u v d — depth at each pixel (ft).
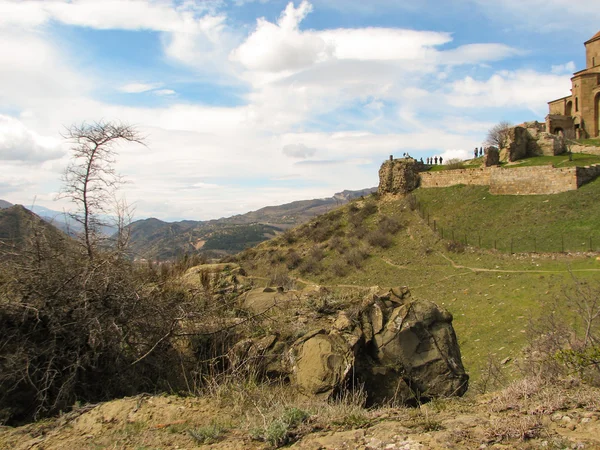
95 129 25.66
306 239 196.34
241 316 28.84
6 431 18.63
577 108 227.20
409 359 24.91
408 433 15.28
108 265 23.95
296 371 22.95
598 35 226.79
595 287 79.87
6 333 21.93
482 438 14.25
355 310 26.63
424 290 115.44
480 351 70.23
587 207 129.39
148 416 18.88
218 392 21.06
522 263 112.06
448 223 157.69
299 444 15.29
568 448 13.08
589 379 20.97
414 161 204.74
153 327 24.59
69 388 21.35
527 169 154.61
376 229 175.63
